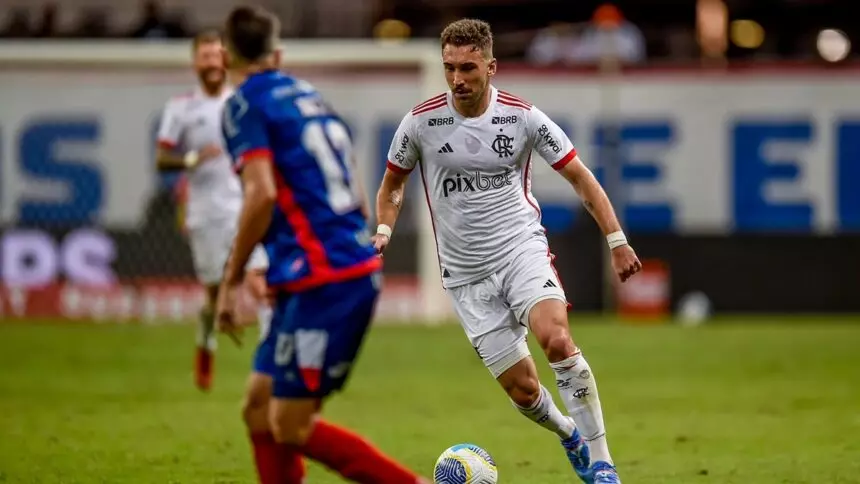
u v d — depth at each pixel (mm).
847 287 57688
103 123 55844
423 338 51219
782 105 57062
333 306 17250
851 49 66125
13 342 49031
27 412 32312
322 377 17359
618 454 25984
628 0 67688
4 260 56438
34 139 55844
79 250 56500
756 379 38656
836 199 57281
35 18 65375
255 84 17641
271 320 17922
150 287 56750
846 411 32156
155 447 26859
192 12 66000
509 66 57156
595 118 57219
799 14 66938
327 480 23391
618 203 57500
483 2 68562
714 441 27609
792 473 23703
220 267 34562
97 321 56625
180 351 46719
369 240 17953
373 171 56438
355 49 54281
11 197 56125
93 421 30750
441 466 20156
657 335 51156
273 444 18047
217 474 23750
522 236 20547
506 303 20578
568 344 19750
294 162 17406
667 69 57156
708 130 57281
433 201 20953
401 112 56375
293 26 66375
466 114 20516
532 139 20641
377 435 28625
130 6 65750
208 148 34469
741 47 66438
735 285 57875
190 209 34875
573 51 65250
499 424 30359
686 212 57594
